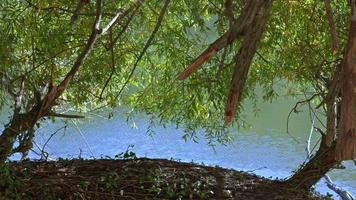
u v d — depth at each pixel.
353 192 10.11
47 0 6.50
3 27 6.59
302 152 12.53
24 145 6.80
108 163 7.46
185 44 7.80
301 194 7.50
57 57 6.98
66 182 6.92
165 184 7.09
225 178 7.52
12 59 6.62
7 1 6.81
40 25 6.60
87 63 7.42
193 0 6.89
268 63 6.92
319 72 6.96
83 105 8.70
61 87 5.14
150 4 7.19
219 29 6.66
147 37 7.86
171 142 13.24
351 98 2.25
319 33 6.89
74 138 12.65
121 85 8.67
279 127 13.92
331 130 3.31
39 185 6.81
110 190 6.93
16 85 7.14
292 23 6.62
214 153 12.12
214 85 7.19
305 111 14.90
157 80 8.39
